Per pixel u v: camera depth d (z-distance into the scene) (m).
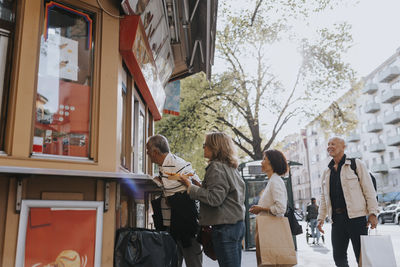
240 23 21.05
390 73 56.47
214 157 3.54
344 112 22.48
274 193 3.73
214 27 6.75
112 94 3.83
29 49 3.28
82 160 3.48
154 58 6.07
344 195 4.44
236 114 22.08
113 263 3.44
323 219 4.88
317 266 7.78
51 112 3.41
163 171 3.95
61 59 3.55
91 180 3.47
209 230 3.70
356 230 4.33
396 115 54.84
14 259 2.91
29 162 3.13
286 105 22.23
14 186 2.99
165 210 4.07
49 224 3.10
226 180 3.32
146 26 5.08
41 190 3.15
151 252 3.43
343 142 4.63
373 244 3.73
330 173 4.68
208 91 21.69
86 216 3.31
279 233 3.56
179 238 3.77
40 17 3.40
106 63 3.84
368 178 4.43
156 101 6.77
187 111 21.14
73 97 3.58
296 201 90.69
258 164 12.10
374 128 59.94
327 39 21.92
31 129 3.19
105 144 3.66
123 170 4.32
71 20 3.70
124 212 4.39
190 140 20.86
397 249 10.23
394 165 55.16
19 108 3.15
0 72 3.16
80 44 3.72
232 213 3.29
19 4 3.31
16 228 2.95
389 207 27.28
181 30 7.01
